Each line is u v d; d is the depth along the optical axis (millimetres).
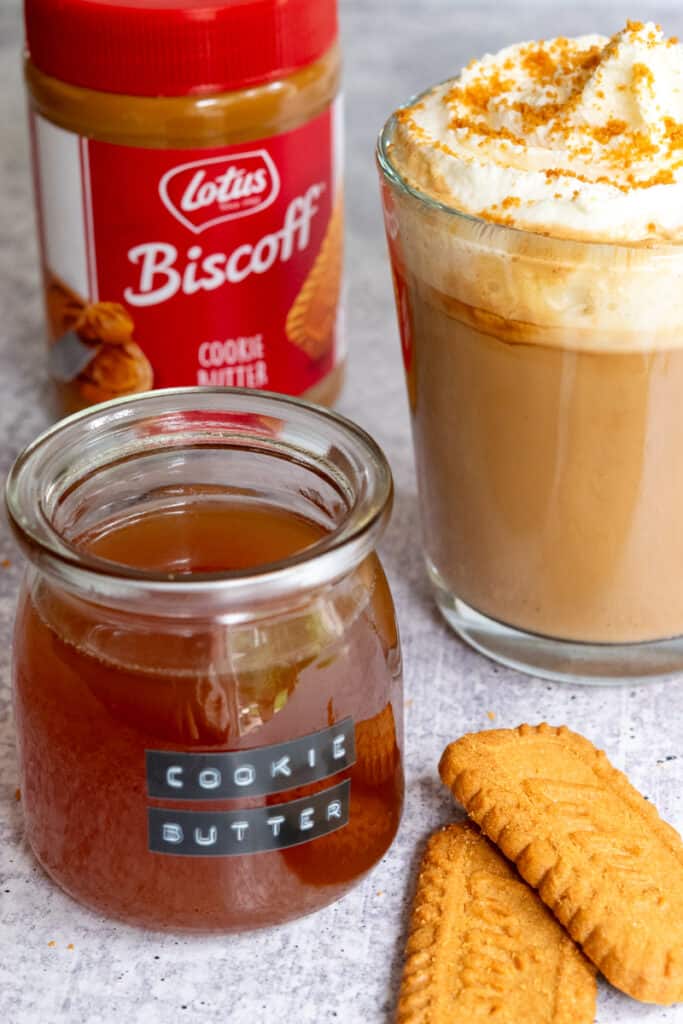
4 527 600
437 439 533
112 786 458
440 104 530
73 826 466
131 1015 468
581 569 524
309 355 610
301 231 591
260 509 490
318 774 462
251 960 478
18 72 927
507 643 544
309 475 484
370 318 694
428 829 504
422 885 483
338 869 473
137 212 572
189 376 595
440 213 499
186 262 579
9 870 496
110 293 585
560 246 486
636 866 472
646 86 510
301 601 456
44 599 465
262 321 594
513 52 541
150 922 470
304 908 473
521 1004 456
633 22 525
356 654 466
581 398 502
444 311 513
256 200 577
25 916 486
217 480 490
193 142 563
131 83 556
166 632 452
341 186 608
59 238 587
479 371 511
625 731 531
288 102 571
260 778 457
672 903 466
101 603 450
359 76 884
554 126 513
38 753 468
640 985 457
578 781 492
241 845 461
